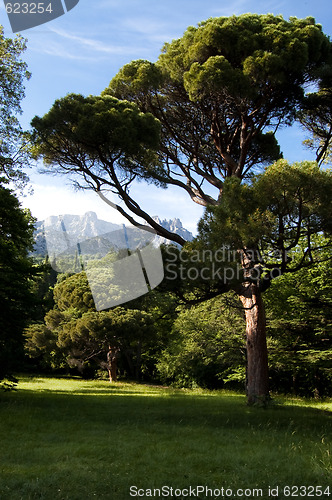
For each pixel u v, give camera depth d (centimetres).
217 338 2239
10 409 1034
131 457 571
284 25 1282
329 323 1600
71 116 1215
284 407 1312
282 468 519
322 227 928
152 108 1482
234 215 934
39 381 2661
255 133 1391
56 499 388
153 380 3525
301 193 877
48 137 1273
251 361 1359
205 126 1502
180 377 2938
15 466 507
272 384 2516
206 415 1074
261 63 1175
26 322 1416
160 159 1547
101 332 2534
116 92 1456
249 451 629
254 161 1631
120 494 407
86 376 3800
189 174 1545
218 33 1231
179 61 1350
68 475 464
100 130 1180
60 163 1338
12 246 1355
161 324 2886
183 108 1482
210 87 1226
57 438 712
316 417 1083
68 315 3022
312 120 1510
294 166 887
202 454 601
